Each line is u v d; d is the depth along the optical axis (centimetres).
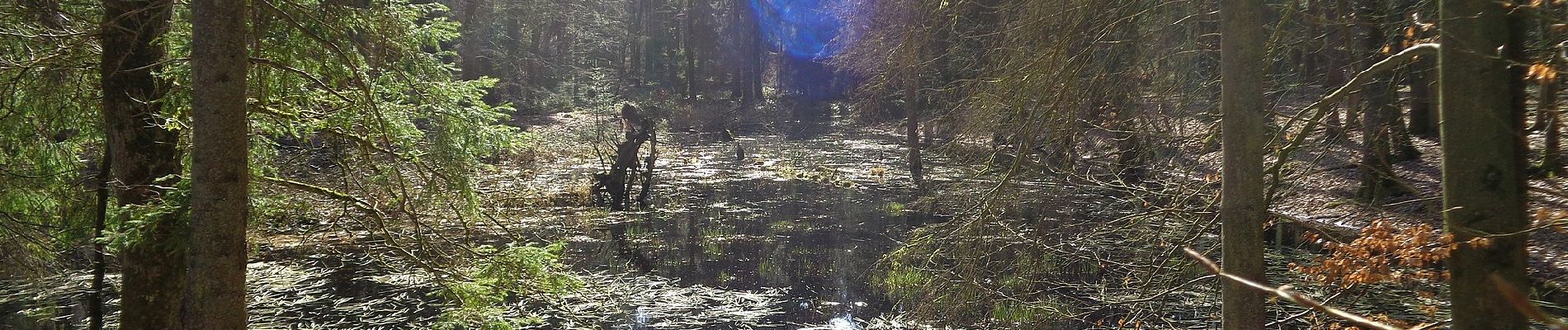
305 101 684
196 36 490
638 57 6247
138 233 585
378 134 659
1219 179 870
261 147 676
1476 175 503
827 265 1400
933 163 2627
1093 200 1107
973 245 913
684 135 4334
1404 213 1104
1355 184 1230
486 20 3706
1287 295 179
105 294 1103
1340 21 859
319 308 1073
